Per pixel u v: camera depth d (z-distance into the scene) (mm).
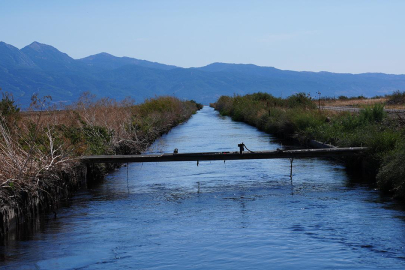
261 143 31453
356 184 16938
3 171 12016
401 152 14922
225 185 17562
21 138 15117
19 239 10977
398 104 53688
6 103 17141
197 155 18047
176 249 9953
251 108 55438
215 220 12320
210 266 8898
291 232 10961
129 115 29875
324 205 13695
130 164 23844
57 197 14812
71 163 16172
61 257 9648
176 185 17812
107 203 14797
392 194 14852
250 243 10211
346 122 26016
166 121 43281
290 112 35969
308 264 8867
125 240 10719
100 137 21922
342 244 9984
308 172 20031
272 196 15281
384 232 10758
